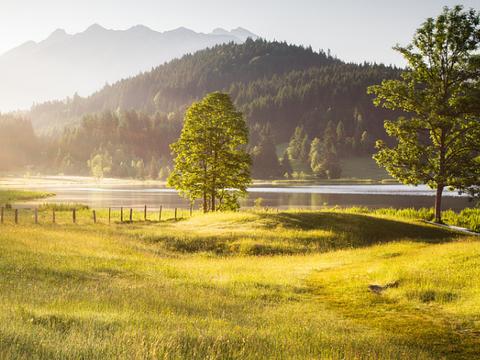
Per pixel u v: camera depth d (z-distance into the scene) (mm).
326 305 16141
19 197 90562
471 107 38719
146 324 10453
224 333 10117
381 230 36000
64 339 8195
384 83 42906
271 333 11102
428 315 14641
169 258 26969
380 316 14656
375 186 152375
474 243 25875
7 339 7395
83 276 18391
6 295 12828
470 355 11156
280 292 17766
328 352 9859
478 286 16875
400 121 42625
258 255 29219
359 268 22344
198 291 16781
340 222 37312
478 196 40531
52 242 27047
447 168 41219
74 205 67125
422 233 36469
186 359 8055
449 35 40000
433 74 41812
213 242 31469
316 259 26469
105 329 9312
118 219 47156
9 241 25484
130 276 19484
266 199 91500
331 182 183375
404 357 10188
